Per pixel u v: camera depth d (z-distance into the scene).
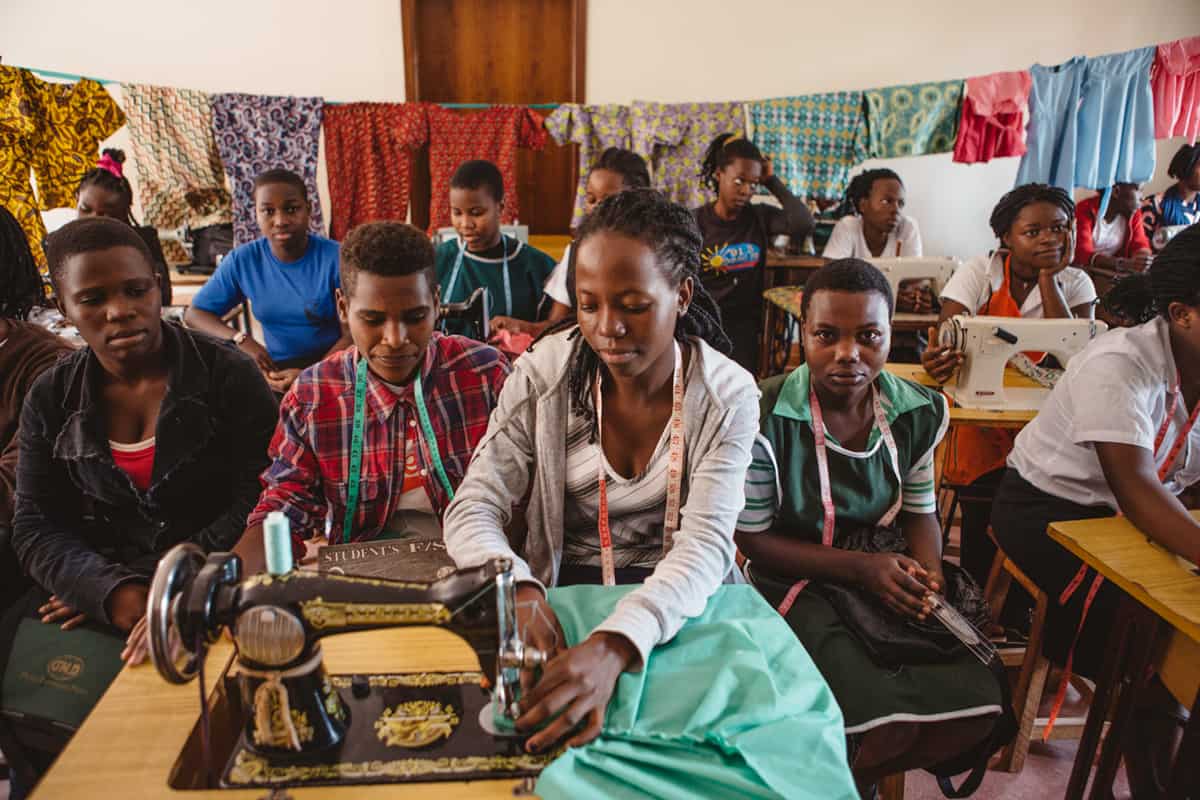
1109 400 1.50
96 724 0.90
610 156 3.35
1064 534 1.42
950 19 5.27
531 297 3.03
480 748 0.89
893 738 1.23
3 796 1.37
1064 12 5.27
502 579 0.89
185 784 0.86
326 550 1.28
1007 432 2.35
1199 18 5.31
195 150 4.16
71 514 1.47
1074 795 1.53
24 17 4.83
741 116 4.35
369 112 4.35
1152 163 4.27
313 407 1.45
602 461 1.24
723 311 3.73
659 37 5.26
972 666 1.29
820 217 4.51
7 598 1.56
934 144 4.29
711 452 1.20
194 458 1.48
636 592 1.06
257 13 5.00
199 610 0.83
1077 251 4.83
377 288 1.36
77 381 1.42
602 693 0.91
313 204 4.40
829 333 1.49
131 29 4.93
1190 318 1.46
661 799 0.82
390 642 1.07
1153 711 1.50
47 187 3.76
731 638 1.04
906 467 1.59
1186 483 1.69
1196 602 1.21
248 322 4.40
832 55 5.32
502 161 4.48
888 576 1.39
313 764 0.86
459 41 5.30
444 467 1.52
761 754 0.86
